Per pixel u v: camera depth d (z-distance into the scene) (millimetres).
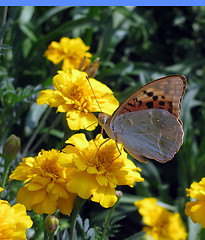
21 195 365
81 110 390
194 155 556
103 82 604
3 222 344
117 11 625
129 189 532
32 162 373
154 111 384
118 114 383
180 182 543
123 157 375
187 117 567
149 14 697
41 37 553
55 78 400
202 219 368
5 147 384
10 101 457
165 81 381
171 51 708
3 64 534
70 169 367
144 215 372
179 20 701
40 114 520
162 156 393
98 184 362
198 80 650
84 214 496
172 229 369
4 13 495
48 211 361
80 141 375
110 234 397
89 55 506
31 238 387
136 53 685
